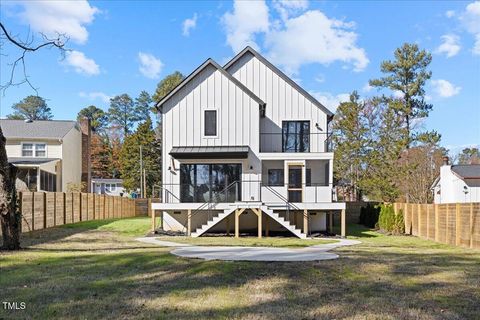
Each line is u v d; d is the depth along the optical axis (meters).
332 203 19.39
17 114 80.00
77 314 5.71
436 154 35.47
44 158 31.80
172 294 6.83
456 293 7.13
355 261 10.05
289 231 20.23
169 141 20.44
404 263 10.04
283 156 20.30
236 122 20.44
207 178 20.28
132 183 48.66
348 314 5.85
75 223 22.44
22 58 12.17
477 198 30.97
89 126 39.41
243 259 10.01
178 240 16.39
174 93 20.59
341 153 38.78
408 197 34.78
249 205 18.77
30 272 8.42
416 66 39.16
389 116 37.41
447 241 16.77
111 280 7.78
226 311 5.92
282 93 22.00
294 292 7.09
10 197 11.65
